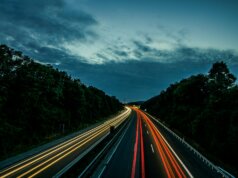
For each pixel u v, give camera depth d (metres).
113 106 139.62
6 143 32.06
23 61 42.91
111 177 19.08
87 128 59.72
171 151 31.52
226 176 20.58
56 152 28.75
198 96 71.50
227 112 37.97
